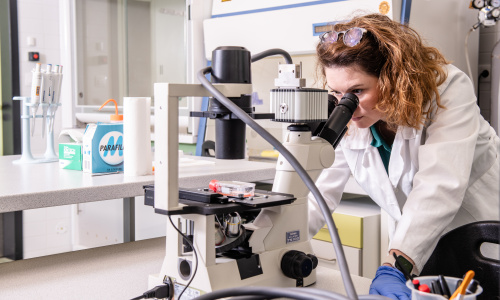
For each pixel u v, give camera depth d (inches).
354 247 97.0
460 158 48.1
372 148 59.3
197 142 129.3
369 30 49.1
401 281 36.5
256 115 38.8
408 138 55.8
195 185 71.2
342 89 49.8
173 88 36.4
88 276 50.8
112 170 75.3
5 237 178.5
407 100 48.5
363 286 45.9
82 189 62.7
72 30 166.1
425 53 52.3
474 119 52.1
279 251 42.1
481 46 116.8
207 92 38.2
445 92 52.2
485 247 59.7
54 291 46.3
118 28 155.3
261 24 116.3
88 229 175.6
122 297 44.7
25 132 89.4
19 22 186.2
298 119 38.7
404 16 93.3
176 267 40.3
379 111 50.5
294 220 43.3
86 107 166.4
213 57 39.8
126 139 72.8
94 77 163.8
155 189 37.7
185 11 133.0
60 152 81.0
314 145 41.9
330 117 42.8
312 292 28.5
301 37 109.3
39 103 89.4
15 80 186.9
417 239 45.0
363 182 61.7
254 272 40.1
